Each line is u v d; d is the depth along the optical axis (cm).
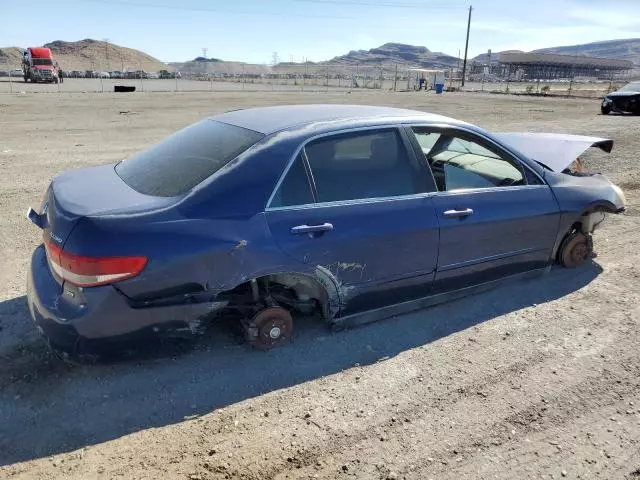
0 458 258
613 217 692
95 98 3083
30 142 1263
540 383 329
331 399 309
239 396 310
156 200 307
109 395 306
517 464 262
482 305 433
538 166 454
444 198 389
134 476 249
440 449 271
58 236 292
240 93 4128
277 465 258
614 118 2039
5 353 341
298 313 403
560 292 459
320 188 342
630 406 309
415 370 341
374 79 8494
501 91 5522
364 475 253
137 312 290
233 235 307
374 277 366
